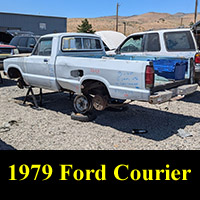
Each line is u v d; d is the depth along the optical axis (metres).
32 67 6.16
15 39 13.56
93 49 6.73
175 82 5.12
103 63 4.68
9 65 6.88
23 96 7.80
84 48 6.45
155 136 4.74
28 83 6.56
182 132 4.80
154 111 6.31
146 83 4.20
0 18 29.48
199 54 6.35
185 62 5.49
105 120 5.61
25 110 6.34
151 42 7.54
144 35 7.69
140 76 4.22
